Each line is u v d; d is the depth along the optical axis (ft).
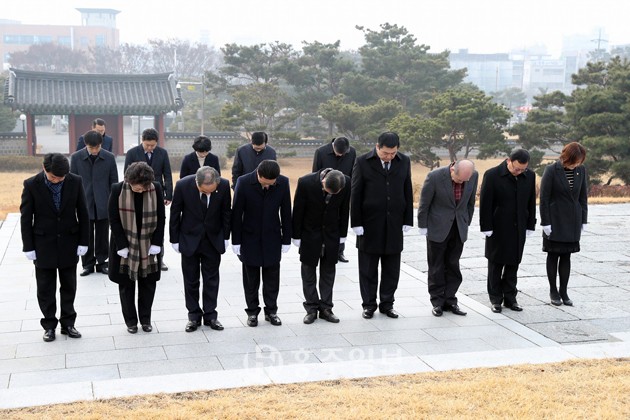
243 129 116.16
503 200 21.01
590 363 16.80
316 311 20.36
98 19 355.56
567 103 82.74
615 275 26.43
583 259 29.19
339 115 97.91
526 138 83.15
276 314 20.26
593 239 33.60
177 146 117.19
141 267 18.39
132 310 18.95
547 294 23.70
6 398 14.05
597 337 19.19
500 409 13.46
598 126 78.18
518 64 386.73
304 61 118.83
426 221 21.02
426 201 20.92
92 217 24.88
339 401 13.88
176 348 17.76
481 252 30.27
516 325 20.21
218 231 19.38
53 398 14.08
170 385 14.94
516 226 21.03
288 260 28.27
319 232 19.97
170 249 30.19
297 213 19.93
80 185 18.24
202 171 18.49
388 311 20.93
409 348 18.10
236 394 14.55
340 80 122.11
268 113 107.76
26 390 14.49
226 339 18.56
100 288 23.52
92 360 16.79
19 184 81.05
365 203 20.27
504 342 18.69
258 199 19.34
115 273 18.58
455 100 85.66
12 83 107.76
